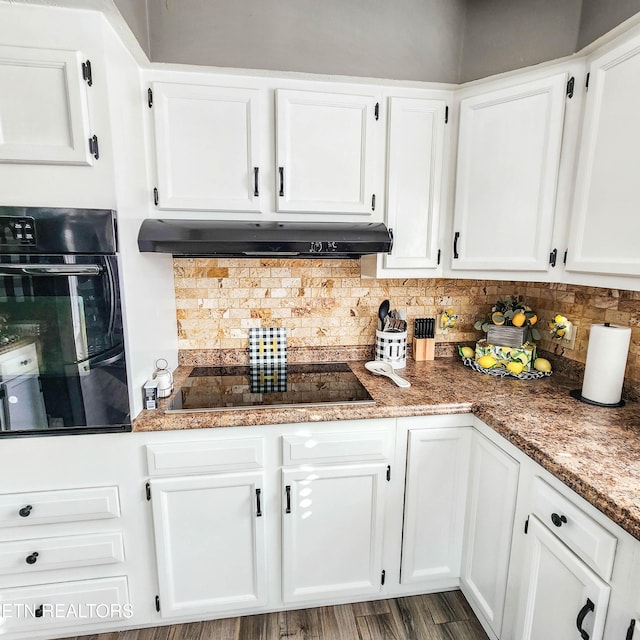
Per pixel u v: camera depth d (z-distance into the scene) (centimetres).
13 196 112
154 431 127
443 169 162
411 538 151
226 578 142
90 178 115
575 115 131
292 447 135
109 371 122
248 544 141
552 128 134
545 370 175
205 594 142
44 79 108
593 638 90
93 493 127
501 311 194
